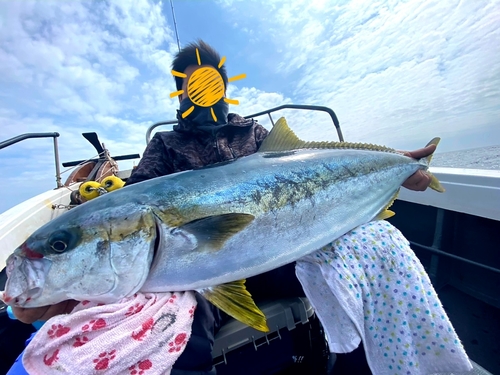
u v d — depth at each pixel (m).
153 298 0.40
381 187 0.63
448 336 0.43
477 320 0.67
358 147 0.67
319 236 0.52
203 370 0.39
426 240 0.87
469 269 0.75
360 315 0.44
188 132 0.72
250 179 0.49
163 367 0.33
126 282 0.40
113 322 0.35
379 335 0.45
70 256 0.38
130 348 0.33
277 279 0.55
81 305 0.40
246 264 0.45
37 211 0.88
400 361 0.43
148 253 0.41
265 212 0.48
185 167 0.67
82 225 0.39
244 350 0.48
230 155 0.70
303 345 0.52
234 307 0.42
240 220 0.45
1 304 0.56
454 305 0.72
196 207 0.45
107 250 0.39
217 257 0.44
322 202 0.54
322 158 0.57
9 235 0.72
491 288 0.70
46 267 0.38
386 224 0.56
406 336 0.44
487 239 0.70
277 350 0.51
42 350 0.31
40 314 0.40
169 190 0.45
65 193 1.11
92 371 0.31
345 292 0.44
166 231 0.43
